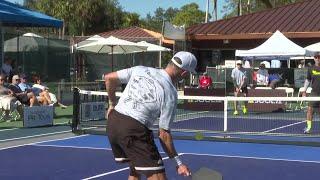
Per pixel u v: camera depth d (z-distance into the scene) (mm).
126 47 25312
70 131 14523
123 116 5117
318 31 30125
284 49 23062
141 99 5059
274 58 28406
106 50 25359
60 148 11484
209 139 12727
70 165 9453
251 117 19297
